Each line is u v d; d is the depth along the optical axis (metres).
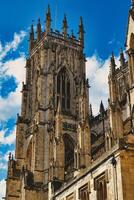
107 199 88.00
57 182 144.88
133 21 114.38
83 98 177.62
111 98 122.62
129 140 88.31
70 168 190.88
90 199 95.88
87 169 99.94
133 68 114.00
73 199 106.12
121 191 83.00
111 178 87.50
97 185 94.06
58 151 175.12
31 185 199.12
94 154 162.00
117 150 87.06
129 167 85.50
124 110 146.25
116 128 113.75
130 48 115.81
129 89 112.88
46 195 197.62
